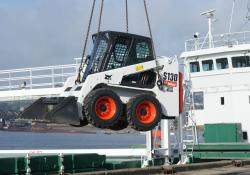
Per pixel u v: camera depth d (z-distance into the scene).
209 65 28.22
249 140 26.92
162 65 14.70
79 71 14.12
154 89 14.53
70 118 13.03
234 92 27.44
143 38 14.59
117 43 14.23
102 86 13.82
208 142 26.20
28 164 14.67
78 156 16.33
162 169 16.50
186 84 22.22
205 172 16.77
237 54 27.22
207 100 28.28
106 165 17.62
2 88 22.98
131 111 13.60
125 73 14.09
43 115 13.48
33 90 22.34
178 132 20.16
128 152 22.11
